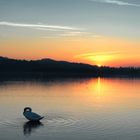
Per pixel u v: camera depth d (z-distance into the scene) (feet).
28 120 116.88
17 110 144.25
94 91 269.85
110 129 104.83
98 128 106.22
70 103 174.70
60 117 125.08
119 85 373.40
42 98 201.98
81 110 146.00
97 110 146.30
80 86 337.52
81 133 99.40
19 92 245.65
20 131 101.50
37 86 321.11
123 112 140.77
